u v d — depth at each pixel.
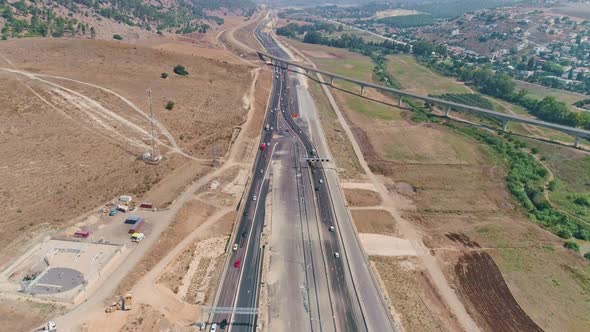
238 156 159.75
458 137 194.88
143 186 131.12
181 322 88.31
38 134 137.75
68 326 83.44
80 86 169.38
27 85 159.00
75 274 95.88
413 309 97.94
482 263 115.94
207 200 131.00
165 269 102.00
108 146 142.62
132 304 90.44
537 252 122.12
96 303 89.50
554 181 162.62
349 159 167.12
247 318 90.81
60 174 125.44
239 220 123.19
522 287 108.44
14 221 107.62
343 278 103.94
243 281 101.25
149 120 162.75
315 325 90.19
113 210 117.94
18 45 191.38
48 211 113.31
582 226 136.50
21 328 81.94
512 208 144.12
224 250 112.00
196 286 99.25
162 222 117.00
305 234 119.25
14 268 96.19
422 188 151.00
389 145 182.25
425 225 130.50
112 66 197.12
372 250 116.75
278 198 135.75
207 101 192.00
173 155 148.75
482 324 96.38
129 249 106.00
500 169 168.00
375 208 136.50
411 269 111.31
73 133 143.00
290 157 164.00
